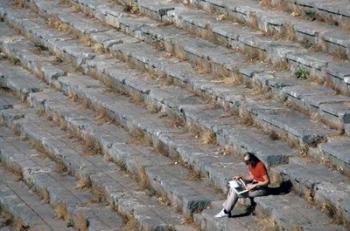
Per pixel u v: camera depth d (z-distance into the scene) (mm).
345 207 38000
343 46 49188
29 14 72375
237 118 48281
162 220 42344
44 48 66188
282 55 51125
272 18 54688
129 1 65375
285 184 41781
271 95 49000
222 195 42875
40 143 53281
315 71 48844
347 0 54094
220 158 45312
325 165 42281
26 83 61344
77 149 51406
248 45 53719
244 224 39969
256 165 41031
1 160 53594
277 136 45469
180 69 54719
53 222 45438
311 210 39562
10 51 66812
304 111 46531
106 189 46062
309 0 54562
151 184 45562
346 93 46625
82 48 62688
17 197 48688
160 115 51750
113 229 43031
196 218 41719
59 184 48281
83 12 68875
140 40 61188
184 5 62875
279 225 38875
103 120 53625
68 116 54469
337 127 44250
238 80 51531
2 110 58906
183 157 46469
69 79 59188
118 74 56656
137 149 48938
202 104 50594
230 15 58469
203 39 57688
